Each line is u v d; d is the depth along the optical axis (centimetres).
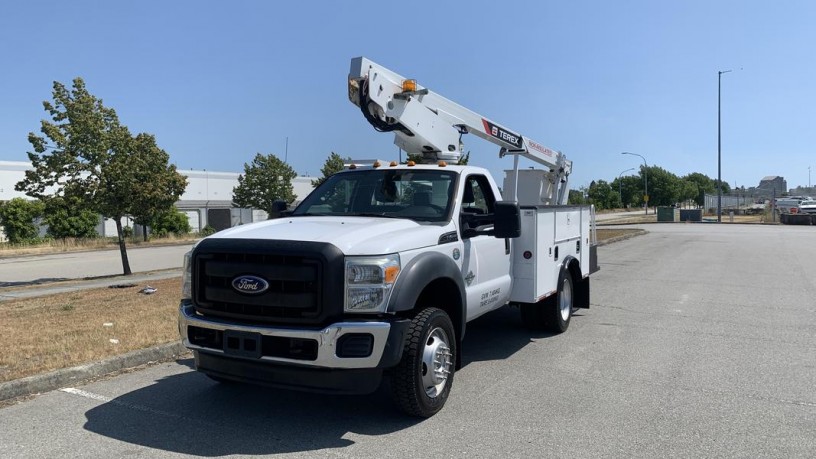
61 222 3800
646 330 818
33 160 1811
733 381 585
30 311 920
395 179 599
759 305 1005
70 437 449
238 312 452
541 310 771
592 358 672
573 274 848
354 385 428
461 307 527
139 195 1880
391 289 442
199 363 475
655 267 1569
